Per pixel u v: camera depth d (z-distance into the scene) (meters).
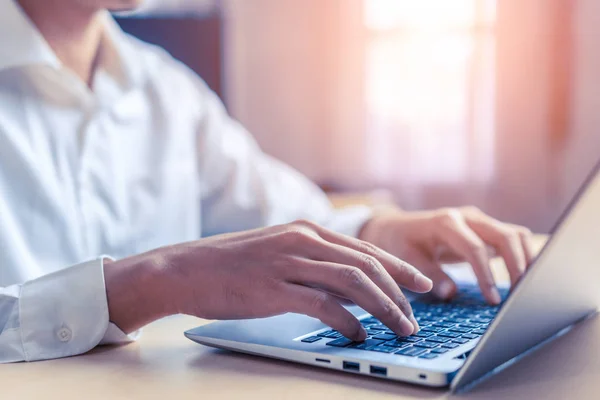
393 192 4.25
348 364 0.47
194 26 3.70
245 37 4.37
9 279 0.89
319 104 4.42
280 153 4.48
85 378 0.49
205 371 0.50
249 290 0.56
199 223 1.27
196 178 1.26
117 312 0.59
